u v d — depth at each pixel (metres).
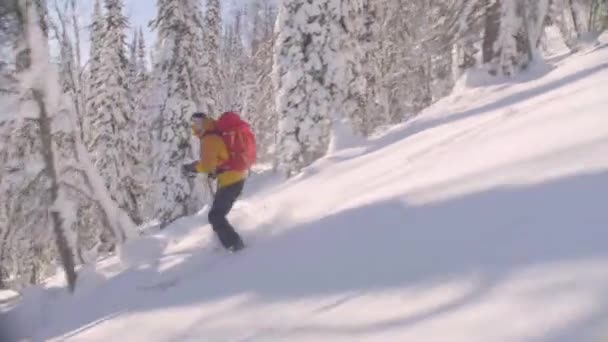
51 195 8.00
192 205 23.02
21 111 7.75
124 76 24.84
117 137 24.14
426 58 18.75
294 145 15.42
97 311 6.51
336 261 4.43
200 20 24.28
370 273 3.90
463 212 4.13
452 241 3.74
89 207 8.77
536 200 3.72
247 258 5.83
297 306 3.93
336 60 15.40
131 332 5.05
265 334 3.71
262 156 22.47
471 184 4.64
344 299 3.69
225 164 6.32
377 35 18.55
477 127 7.46
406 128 11.48
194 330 4.37
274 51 16.17
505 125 6.37
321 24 15.50
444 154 6.33
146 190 25.47
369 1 18.11
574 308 2.48
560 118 5.38
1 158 8.17
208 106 25.12
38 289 7.98
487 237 3.54
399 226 4.50
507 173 4.49
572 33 17.19
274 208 7.55
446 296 3.10
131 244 8.10
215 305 4.73
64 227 7.93
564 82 8.78
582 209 3.29
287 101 15.60
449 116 10.74
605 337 2.25
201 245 7.31
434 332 2.81
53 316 7.20
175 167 23.16
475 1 14.79
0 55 7.68
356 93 15.47
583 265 2.74
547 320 2.49
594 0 15.59
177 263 6.94
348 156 10.65
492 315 2.71
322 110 15.30
